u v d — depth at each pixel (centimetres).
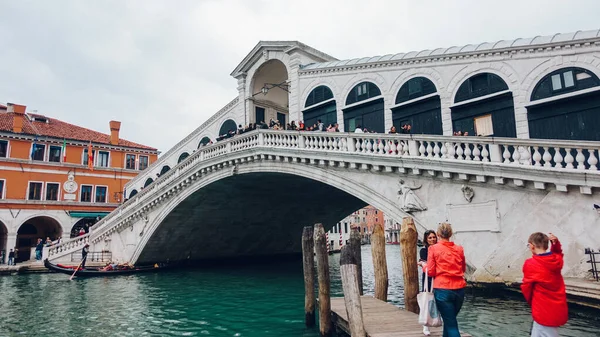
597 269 761
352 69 1481
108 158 2900
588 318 701
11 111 2802
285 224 2420
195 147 2292
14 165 2514
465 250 937
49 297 1230
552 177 807
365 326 584
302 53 1706
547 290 369
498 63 1127
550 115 1030
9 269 1895
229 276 1773
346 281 566
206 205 1888
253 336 759
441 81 1235
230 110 2061
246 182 1675
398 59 1343
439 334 531
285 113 2127
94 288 1419
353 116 1464
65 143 2720
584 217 781
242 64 1916
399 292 1213
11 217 2450
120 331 826
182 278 1705
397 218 1056
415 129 1287
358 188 1152
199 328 834
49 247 2083
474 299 886
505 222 881
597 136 957
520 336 641
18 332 830
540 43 1055
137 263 2025
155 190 1953
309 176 1290
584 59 989
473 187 935
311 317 817
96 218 2802
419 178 1030
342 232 4944
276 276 1766
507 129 1095
